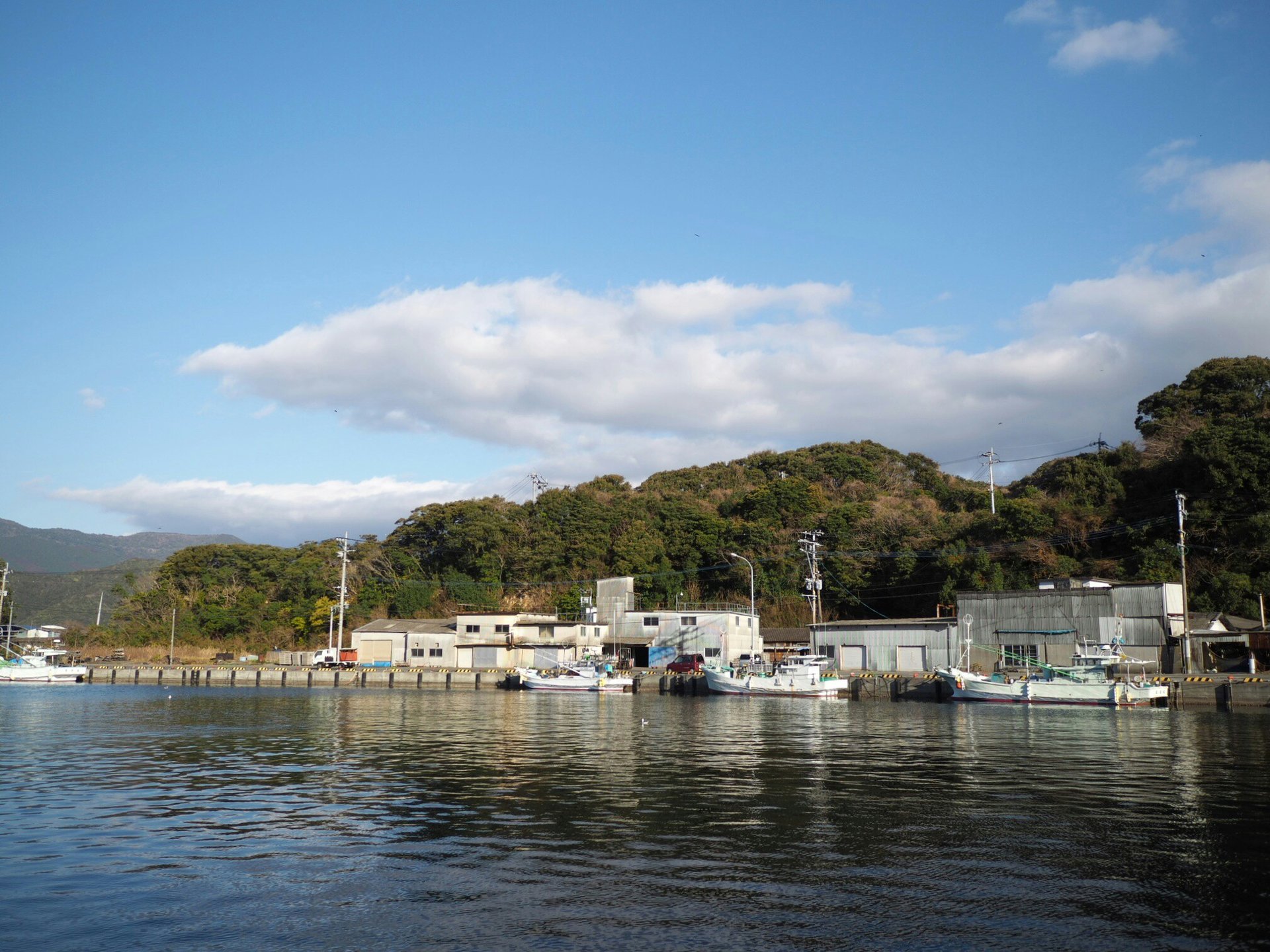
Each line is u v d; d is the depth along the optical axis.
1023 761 33.22
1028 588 83.88
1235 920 14.82
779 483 120.81
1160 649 69.38
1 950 13.63
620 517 126.31
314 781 28.52
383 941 13.96
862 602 99.88
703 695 78.75
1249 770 30.94
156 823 22.14
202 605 128.88
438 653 102.25
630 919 14.83
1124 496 89.88
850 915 15.01
